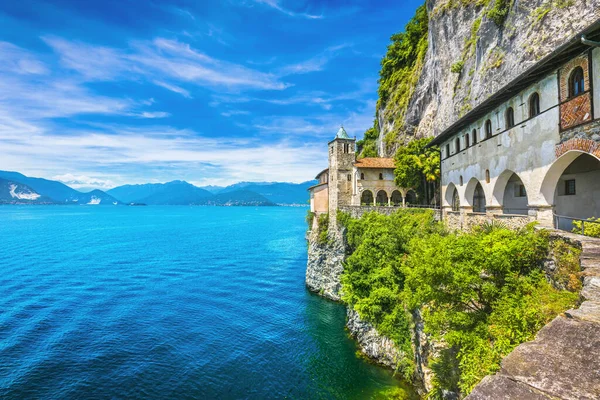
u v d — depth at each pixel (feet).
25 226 484.74
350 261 114.11
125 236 389.39
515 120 70.74
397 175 187.21
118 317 130.52
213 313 137.18
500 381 14.84
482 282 51.01
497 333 42.96
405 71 249.14
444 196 117.50
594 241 41.45
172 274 199.72
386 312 96.22
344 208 173.27
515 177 100.37
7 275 187.21
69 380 88.79
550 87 58.70
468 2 156.35
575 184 77.20
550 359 16.11
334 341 113.09
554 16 99.66
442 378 60.13
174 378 91.71
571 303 37.58
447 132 106.83
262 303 150.30
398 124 234.58
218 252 278.67
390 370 92.94
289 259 248.93
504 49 120.67
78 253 264.11
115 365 96.73
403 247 101.81
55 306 139.64
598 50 47.70
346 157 198.70
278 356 103.96
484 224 67.92
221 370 96.17
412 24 245.65
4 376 89.20
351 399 83.20
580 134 51.42
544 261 49.32
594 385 13.97
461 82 156.15
